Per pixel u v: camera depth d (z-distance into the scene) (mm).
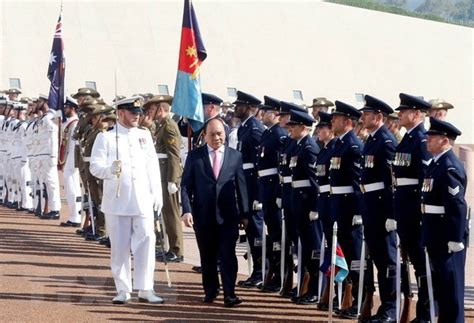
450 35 94125
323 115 20438
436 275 16984
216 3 83438
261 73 84125
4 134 40344
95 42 74562
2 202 40938
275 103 23078
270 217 21938
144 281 20516
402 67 91375
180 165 25984
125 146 20594
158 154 25797
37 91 70312
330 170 19484
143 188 20609
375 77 90188
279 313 19453
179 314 19250
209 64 82000
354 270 19109
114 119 29000
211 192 20406
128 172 20453
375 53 90562
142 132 20984
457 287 16875
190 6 23234
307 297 20531
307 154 20578
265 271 22109
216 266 20719
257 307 20094
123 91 75188
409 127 18141
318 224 20547
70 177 33281
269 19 85438
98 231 29641
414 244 17812
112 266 20547
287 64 85750
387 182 18422
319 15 88000
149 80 76125
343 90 88250
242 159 23047
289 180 21156
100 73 74375
